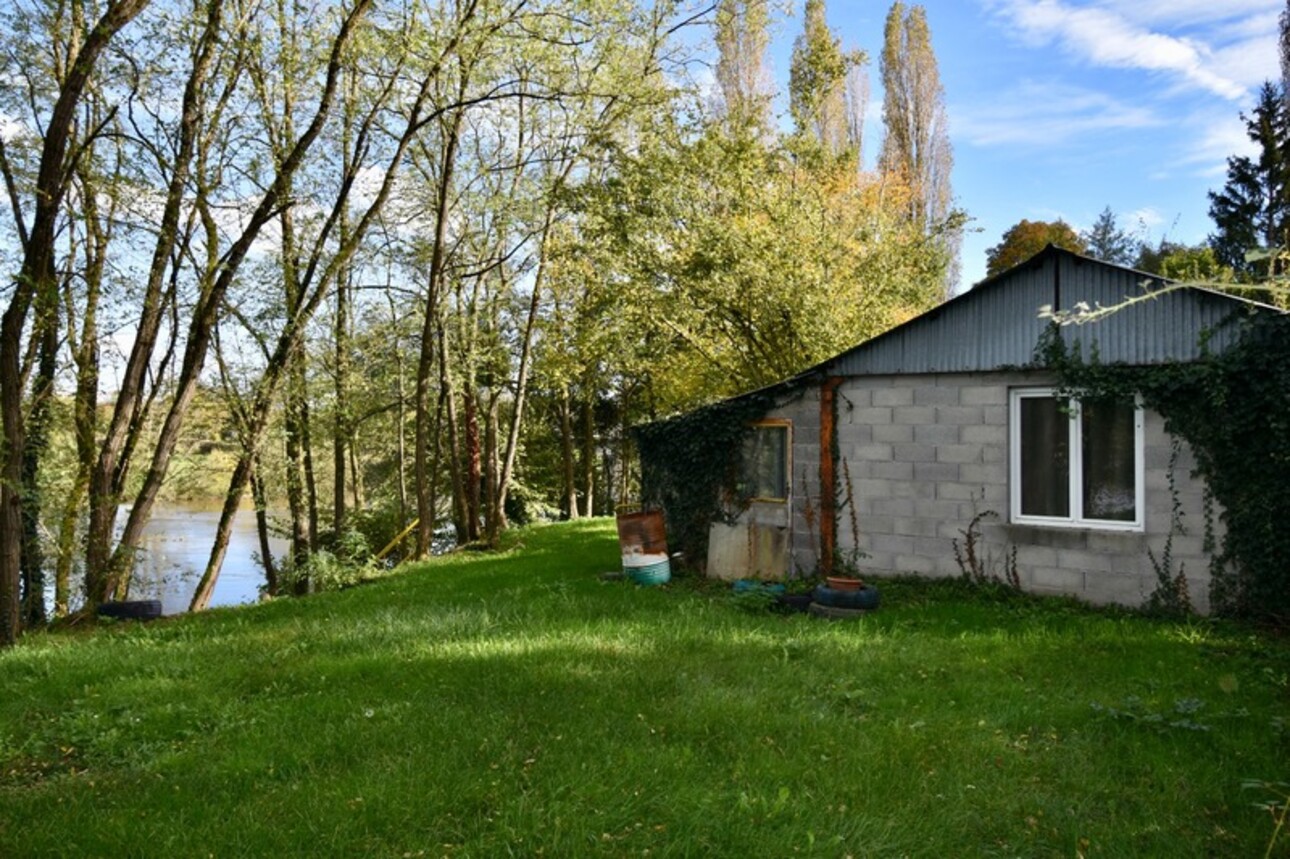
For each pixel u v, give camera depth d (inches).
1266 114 1156.5
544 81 578.9
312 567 605.0
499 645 290.0
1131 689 229.9
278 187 479.2
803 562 432.8
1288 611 303.1
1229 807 157.4
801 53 753.0
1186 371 319.6
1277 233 870.4
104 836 152.3
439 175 695.7
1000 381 373.4
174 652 319.0
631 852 140.6
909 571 399.5
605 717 208.8
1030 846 143.9
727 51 919.7
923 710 215.0
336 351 721.6
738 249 580.4
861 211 724.0
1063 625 314.2
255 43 485.1
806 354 598.5
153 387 593.3
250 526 1264.8
